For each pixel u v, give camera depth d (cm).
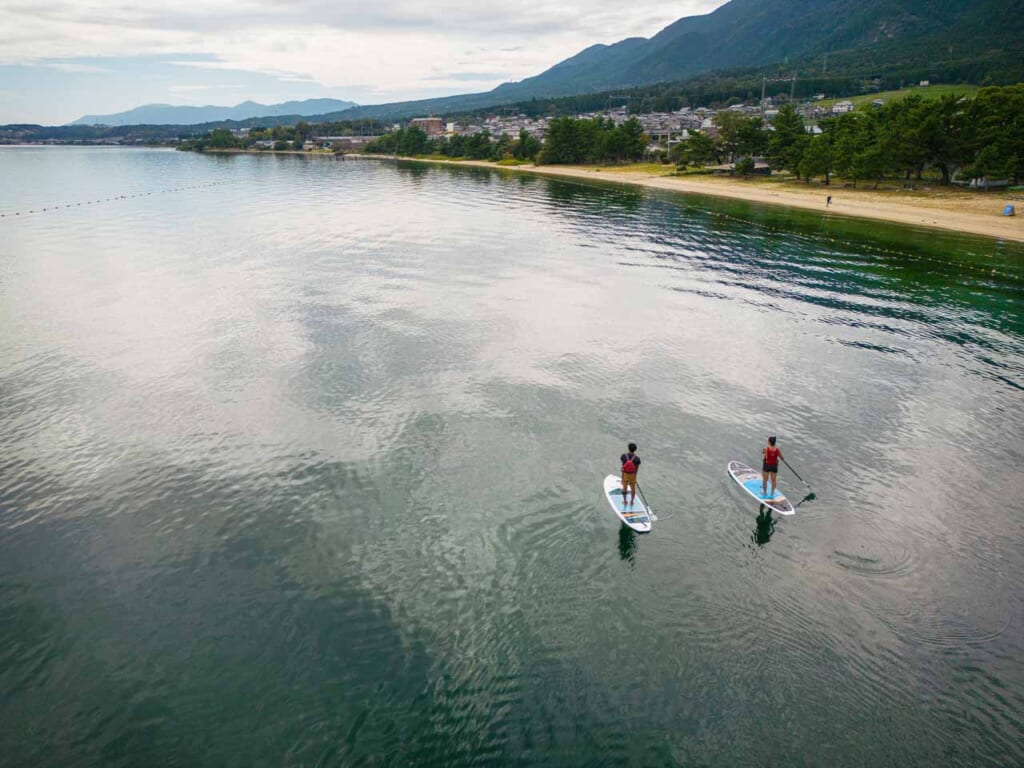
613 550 2228
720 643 1828
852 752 1503
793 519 2402
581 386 3594
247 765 1471
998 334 4581
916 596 2011
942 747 1516
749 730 1559
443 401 3384
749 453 2884
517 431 3069
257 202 12631
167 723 1579
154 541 2281
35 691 1666
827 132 13638
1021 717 1597
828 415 3262
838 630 1872
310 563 2167
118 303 5128
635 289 5825
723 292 5750
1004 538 2298
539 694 1662
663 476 2692
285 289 5631
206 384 3581
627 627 1888
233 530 2342
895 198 11550
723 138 17412
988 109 11025
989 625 1895
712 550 2231
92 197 13162
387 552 2222
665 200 13300
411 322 4697
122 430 3064
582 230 9369
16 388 3512
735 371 3834
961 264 6944
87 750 1508
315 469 2742
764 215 10856
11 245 7538
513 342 4294
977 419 3225
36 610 1953
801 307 5256
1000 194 10838
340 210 11550
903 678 1709
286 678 1712
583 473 2714
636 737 1540
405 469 2738
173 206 11812
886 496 2555
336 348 4147
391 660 1772
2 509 2452
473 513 2436
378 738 1538
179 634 1862
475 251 7650
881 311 5156
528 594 2022
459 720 1588
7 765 1469
